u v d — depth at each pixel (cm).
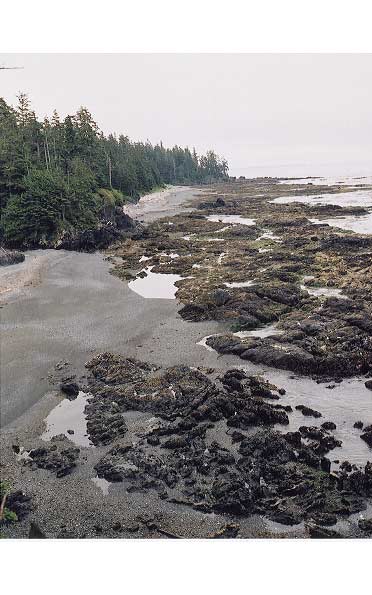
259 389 3017
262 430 2650
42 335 3888
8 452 2536
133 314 4384
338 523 2003
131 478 2291
